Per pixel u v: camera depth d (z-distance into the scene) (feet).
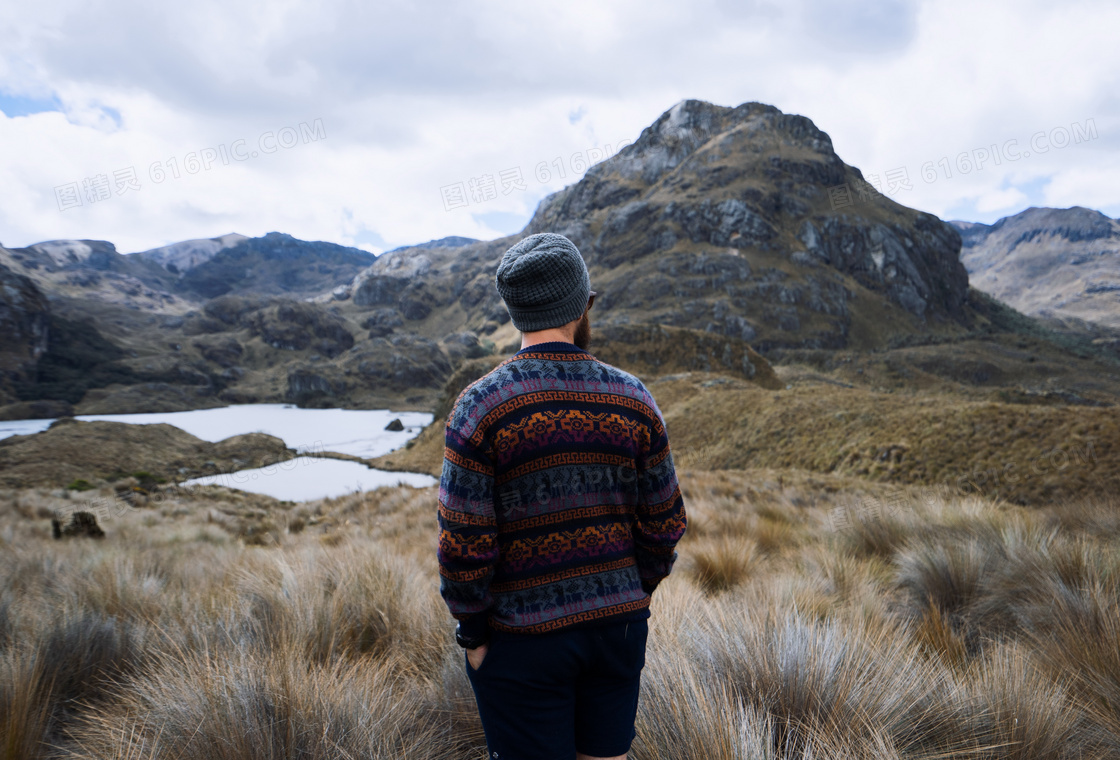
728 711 5.88
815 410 115.44
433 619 9.91
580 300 4.10
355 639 9.39
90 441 155.12
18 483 126.00
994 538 14.83
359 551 16.34
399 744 6.14
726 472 81.51
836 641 7.67
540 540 3.71
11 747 6.18
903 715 6.54
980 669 7.79
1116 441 59.26
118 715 6.79
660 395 180.86
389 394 598.34
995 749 6.13
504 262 4.13
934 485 65.00
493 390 3.73
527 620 3.70
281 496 101.30
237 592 11.18
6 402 468.34
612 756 4.02
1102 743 6.48
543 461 3.63
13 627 9.25
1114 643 7.74
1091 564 11.01
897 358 552.41
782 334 593.42
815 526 24.31
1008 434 71.05
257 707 6.09
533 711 3.76
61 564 16.33
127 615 10.48
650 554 4.35
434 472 154.40
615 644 3.87
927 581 12.51
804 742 5.93
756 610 9.60
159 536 32.04
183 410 510.58
